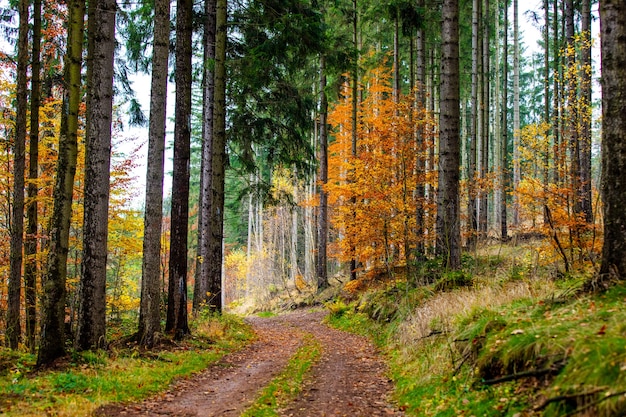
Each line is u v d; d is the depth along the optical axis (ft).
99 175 30.25
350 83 72.02
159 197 34.78
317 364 33.55
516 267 40.11
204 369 30.91
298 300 88.12
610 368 12.60
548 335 16.38
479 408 16.58
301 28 45.65
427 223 52.39
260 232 133.39
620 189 19.36
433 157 57.36
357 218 56.44
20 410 18.90
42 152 43.75
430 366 24.41
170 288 38.29
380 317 46.52
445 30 39.70
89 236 30.14
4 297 44.34
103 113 30.40
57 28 42.16
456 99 39.47
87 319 29.73
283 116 59.36
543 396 14.34
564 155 40.11
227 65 50.80
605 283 19.19
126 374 26.14
